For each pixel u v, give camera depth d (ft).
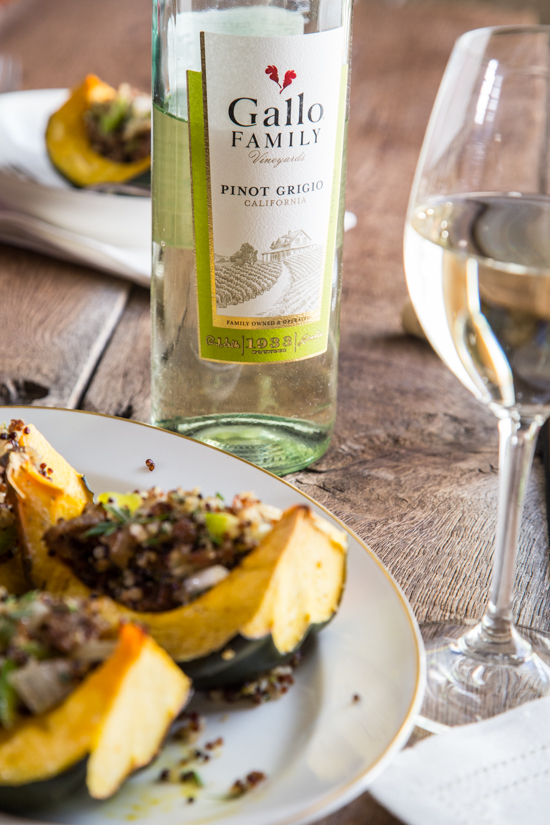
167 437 2.24
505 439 2.02
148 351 2.65
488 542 2.23
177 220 2.29
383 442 2.45
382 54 4.65
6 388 2.49
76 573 1.96
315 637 1.96
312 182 2.21
